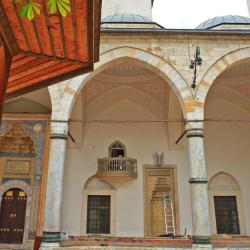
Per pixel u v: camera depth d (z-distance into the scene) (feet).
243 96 58.75
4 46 14.03
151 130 61.11
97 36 15.80
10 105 55.52
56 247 35.68
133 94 60.18
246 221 56.75
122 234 55.47
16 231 50.57
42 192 50.78
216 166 59.47
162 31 42.57
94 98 59.21
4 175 53.01
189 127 39.70
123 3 64.95
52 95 40.93
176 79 41.47
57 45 15.90
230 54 42.50
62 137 39.45
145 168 59.21
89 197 57.98
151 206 57.77
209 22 60.23
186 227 55.77
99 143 60.13
